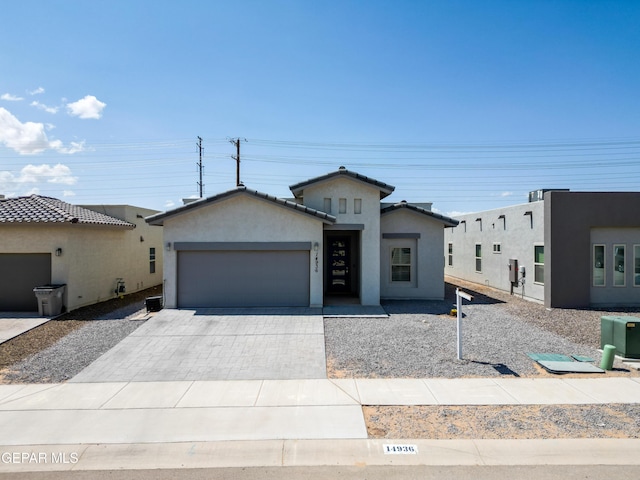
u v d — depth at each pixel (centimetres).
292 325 1179
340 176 1480
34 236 1410
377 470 496
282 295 1410
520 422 614
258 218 1396
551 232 1495
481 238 2191
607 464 507
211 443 556
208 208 1390
